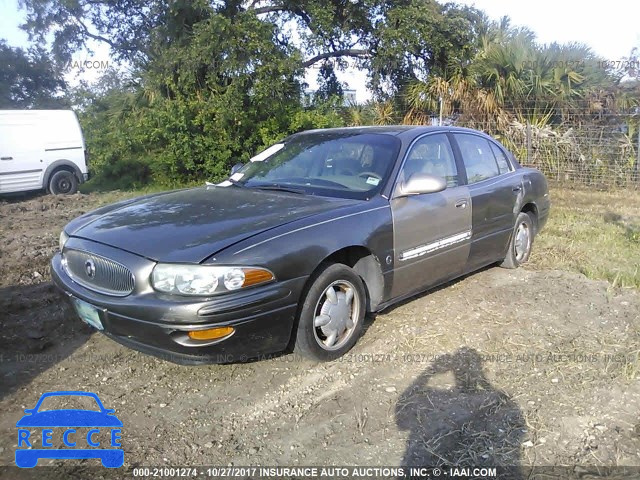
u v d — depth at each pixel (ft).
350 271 12.65
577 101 41.55
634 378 11.96
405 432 10.09
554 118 42.55
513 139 42.88
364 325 14.55
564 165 41.50
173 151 44.32
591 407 10.88
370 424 10.34
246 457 9.46
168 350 10.64
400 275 13.97
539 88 41.70
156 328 10.40
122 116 55.62
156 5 47.88
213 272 10.39
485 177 17.60
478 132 18.58
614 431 10.14
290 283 11.19
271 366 12.41
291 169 15.60
